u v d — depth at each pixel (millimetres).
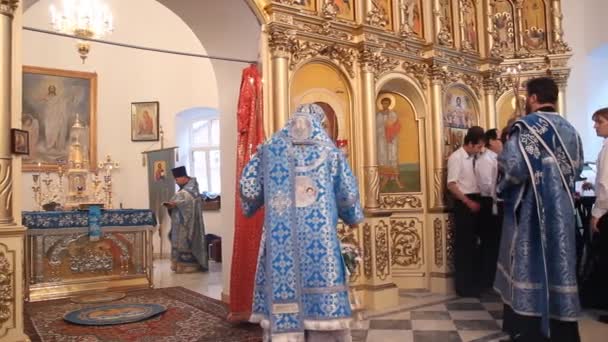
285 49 5105
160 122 11469
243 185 2996
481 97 7219
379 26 5988
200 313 5359
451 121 6762
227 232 5941
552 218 3609
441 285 6297
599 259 5148
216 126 11984
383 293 5562
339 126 5703
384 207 6539
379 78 5996
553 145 3664
